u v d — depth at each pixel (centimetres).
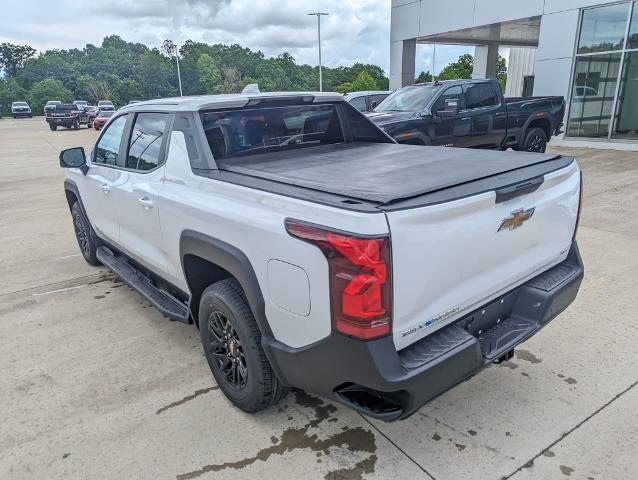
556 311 272
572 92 1379
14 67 12850
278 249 217
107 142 414
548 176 255
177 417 286
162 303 346
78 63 12162
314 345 213
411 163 294
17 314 429
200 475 243
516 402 287
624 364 319
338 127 399
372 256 187
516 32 1830
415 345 216
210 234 263
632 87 1245
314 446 259
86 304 445
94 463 253
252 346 257
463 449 253
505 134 962
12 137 2697
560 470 237
